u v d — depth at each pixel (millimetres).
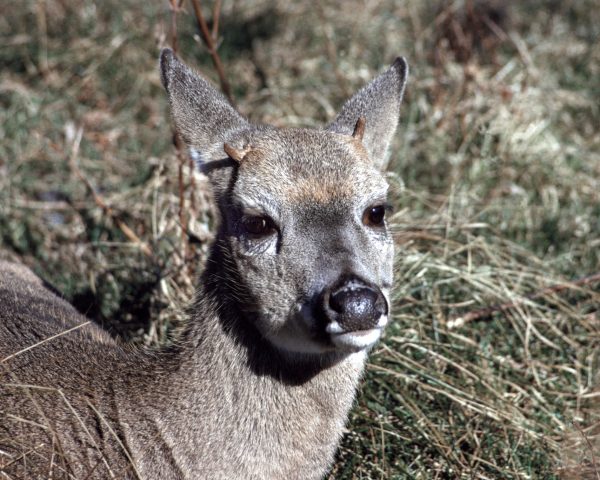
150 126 19094
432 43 20750
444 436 12430
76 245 16047
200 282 10797
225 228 10500
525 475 11953
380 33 21594
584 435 11938
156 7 21359
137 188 16703
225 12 22047
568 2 22406
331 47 19703
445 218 15867
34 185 17516
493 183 17375
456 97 18547
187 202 15148
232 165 10625
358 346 9492
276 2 22344
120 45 20469
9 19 21141
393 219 15523
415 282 14414
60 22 21109
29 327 11344
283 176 10109
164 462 10258
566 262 15680
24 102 19125
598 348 13914
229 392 10234
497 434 12516
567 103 19375
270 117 18734
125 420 10305
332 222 9945
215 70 20391
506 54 20719
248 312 10141
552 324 14203
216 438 10234
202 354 10375
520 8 22234
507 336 14141
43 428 10305
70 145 17953
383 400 12742
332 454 10688
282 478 10406
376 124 11742
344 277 9531
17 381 10586
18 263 14258
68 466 10102
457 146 18062
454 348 13609
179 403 10289
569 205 17188
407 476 11914
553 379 13555
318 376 10281
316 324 9602
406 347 13430
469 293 14688
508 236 16219
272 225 10031
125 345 11648
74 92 19656
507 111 18281
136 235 15992
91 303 14172
